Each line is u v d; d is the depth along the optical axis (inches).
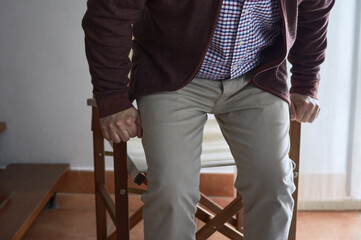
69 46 91.2
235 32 44.5
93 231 83.5
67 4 89.2
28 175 92.0
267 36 47.7
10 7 89.4
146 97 47.6
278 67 49.8
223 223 60.0
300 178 88.2
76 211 90.5
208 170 95.3
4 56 91.8
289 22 45.9
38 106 94.4
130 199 94.4
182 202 46.3
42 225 85.3
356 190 88.7
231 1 42.8
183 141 46.6
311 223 85.6
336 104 84.2
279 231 49.0
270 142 47.7
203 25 43.5
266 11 44.4
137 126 48.1
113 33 43.5
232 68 47.2
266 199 48.4
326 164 87.4
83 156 96.9
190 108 47.9
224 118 50.5
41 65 92.2
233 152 50.5
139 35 48.9
